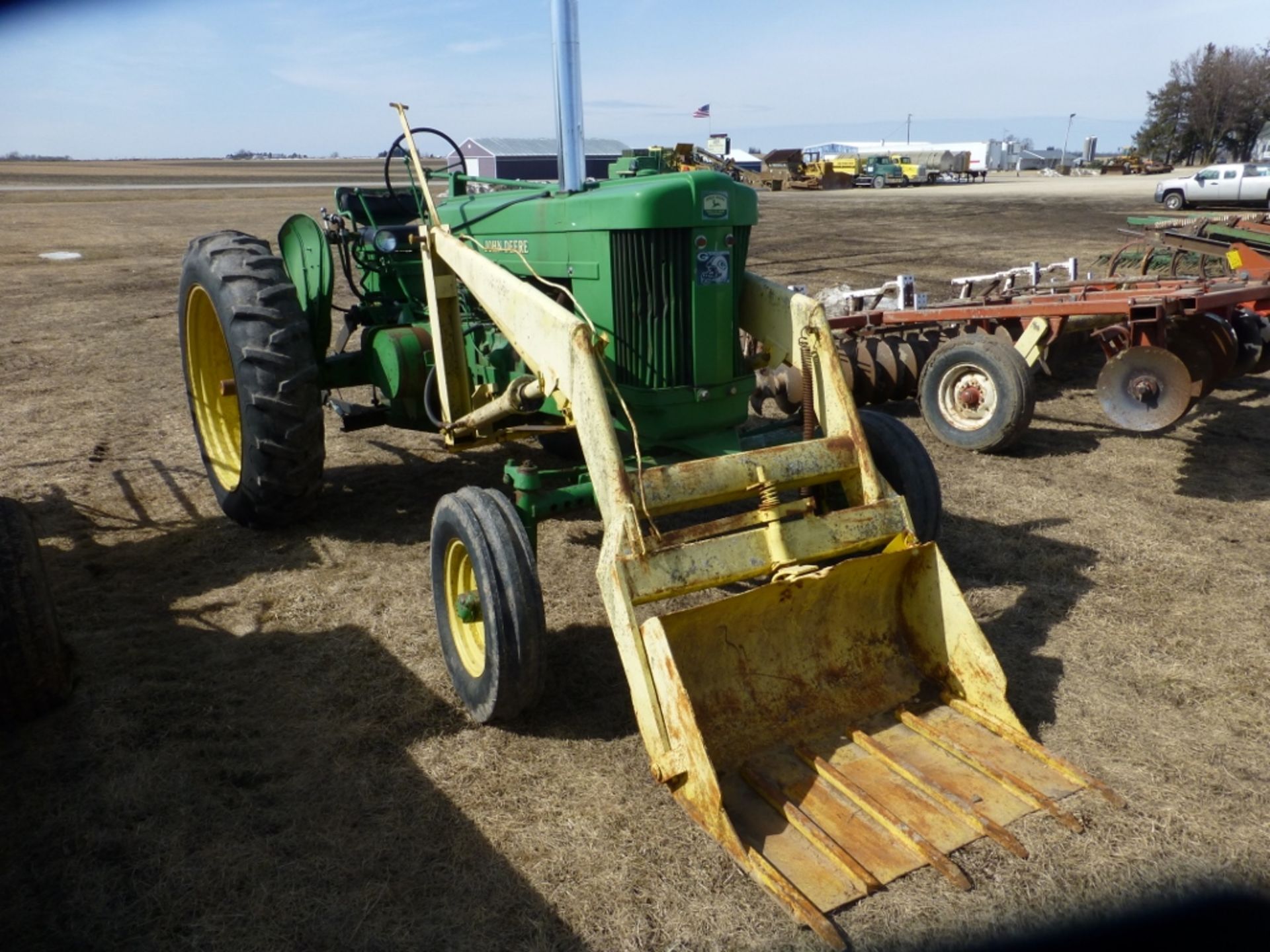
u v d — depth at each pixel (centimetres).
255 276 479
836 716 321
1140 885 260
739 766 300
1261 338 693
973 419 650
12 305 1312
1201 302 577
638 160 450
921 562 338
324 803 304
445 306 436
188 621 428
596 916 256
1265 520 527
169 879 271
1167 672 372
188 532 532
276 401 466
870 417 418
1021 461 636
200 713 355
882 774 297
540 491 366
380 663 392
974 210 2948
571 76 406
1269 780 305
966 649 325
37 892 267
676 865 274
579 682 376
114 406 795
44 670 345
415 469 635
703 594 450
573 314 371
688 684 310
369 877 272
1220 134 7462
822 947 244
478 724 347
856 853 267
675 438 395
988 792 290
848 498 361
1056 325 647
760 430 424
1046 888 259
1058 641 397
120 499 581
